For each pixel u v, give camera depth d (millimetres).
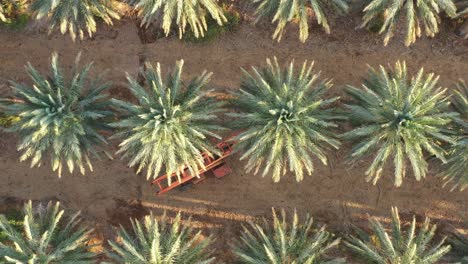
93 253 18000
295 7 16625
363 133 15305
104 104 17812
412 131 14898
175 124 15750
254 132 15633
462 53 20062
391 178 20062
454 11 16453
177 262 16953
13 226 20406
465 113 16750
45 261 16484
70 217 19781
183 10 17844
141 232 16938
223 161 19953
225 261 20172
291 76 15820
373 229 18234
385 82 16062
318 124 16328
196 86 17188
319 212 20219
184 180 19562
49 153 19500
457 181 18281
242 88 17938
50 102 16406
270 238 17922
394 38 20297
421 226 19828
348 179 20172
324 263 16688
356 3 18641
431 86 15656
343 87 20062
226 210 20500
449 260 18031
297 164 15898
